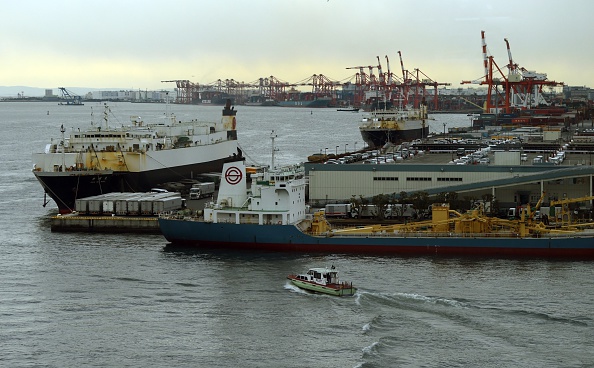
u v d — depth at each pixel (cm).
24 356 10875
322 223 16900
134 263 15650
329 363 10631
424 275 14575
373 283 14050
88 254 16512
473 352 10944
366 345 11200
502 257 16000
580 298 13100
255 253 16475
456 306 12738
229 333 11712
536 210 18225
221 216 17088
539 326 11862
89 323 12150
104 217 19488
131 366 10575
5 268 15312
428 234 16525
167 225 17125
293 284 14025
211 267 15288
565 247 15938
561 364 10556
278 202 16838
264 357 10850
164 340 11456
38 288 13938
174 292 13662
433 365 10544
